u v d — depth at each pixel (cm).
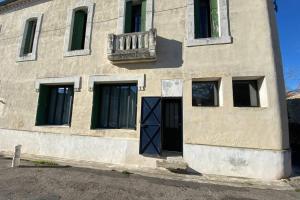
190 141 647
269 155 582
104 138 744
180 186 529
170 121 753
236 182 559
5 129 933
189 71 691
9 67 1005
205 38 692
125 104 789
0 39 1085
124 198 447
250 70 637
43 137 841
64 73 861
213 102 698
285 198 461
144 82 728
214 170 614
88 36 848
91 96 791
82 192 475
